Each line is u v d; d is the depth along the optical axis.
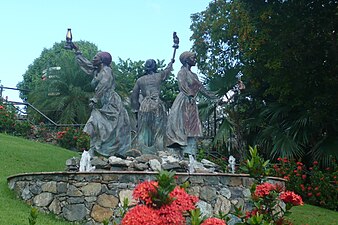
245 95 18.92
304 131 15.71
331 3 14.84
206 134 19.95
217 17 22.69
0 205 8.41
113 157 10.40
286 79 16.20
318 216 11.48
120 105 11.31
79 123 22.50
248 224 4.14
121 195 8.64
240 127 17.64
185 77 11.56
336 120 15.70
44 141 18.70
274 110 16.91
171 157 10.66
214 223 3.50
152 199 3.60
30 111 23.00
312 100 15.98
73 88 22.80
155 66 12.26
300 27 15.02
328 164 14.62
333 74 15.77
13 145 14.78
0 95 21.56
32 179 9.16
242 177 9.42
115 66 24.89
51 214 8.80
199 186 9.06
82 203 8.70
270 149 16.75
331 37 15.25
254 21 16.39
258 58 16.97
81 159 10.23
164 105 12.08
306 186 13.86
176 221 3.55
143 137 11.69
